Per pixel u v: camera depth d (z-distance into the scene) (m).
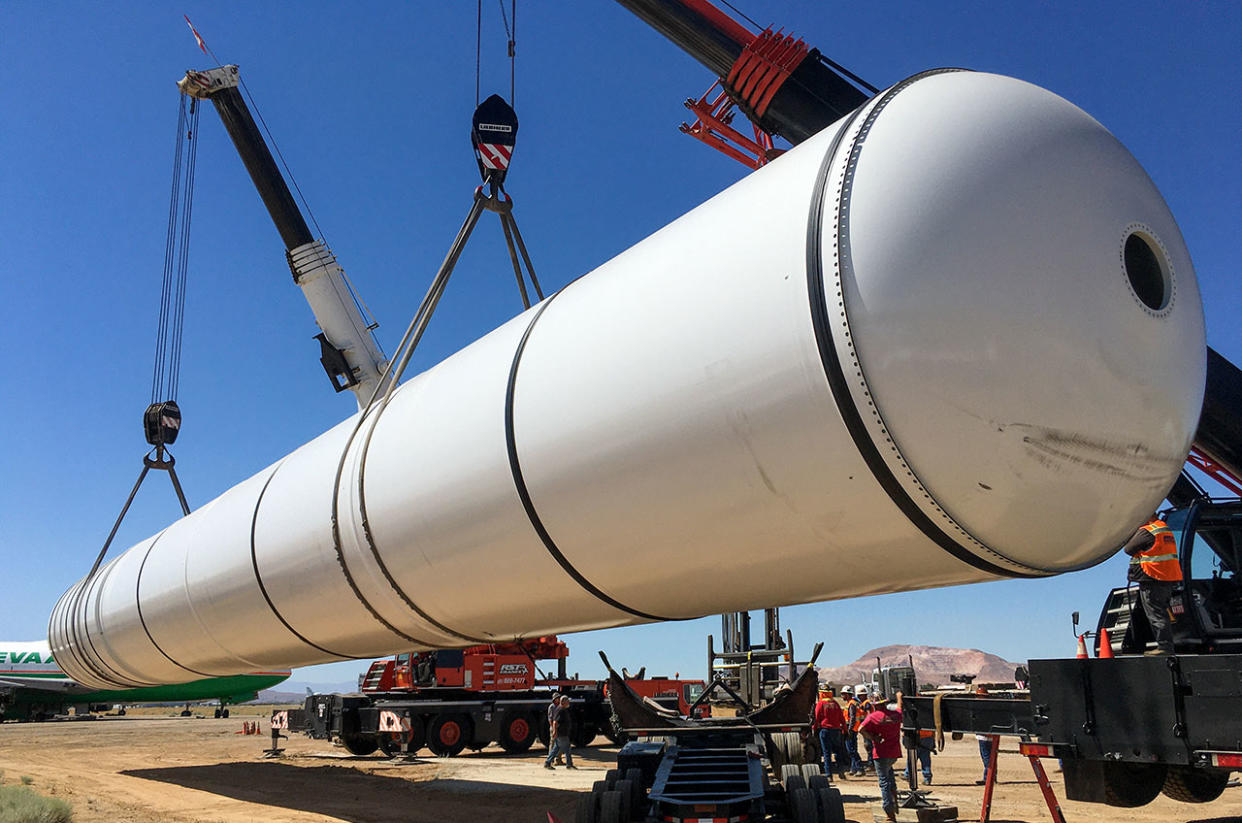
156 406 22.81
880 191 5.02
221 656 14.20
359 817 12.97
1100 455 4.95
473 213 11.55
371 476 9.01
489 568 7.58
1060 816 8.77
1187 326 5.38
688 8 16.67
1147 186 5.60
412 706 23.11
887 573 5.54
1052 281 4.91
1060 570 5.39
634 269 6.59
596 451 6.22
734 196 6.14
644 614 7.26
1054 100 5.63
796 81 16.19
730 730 11.46
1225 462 13.65
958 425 4.77
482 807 14.05
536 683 25.66
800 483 5.21
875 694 17.73
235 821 12.58
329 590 9.84
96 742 32.22
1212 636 8.23
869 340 4.83
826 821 8.94
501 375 7.48
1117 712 7.23
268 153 18.61
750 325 5.32
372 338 18.44
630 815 9.55
